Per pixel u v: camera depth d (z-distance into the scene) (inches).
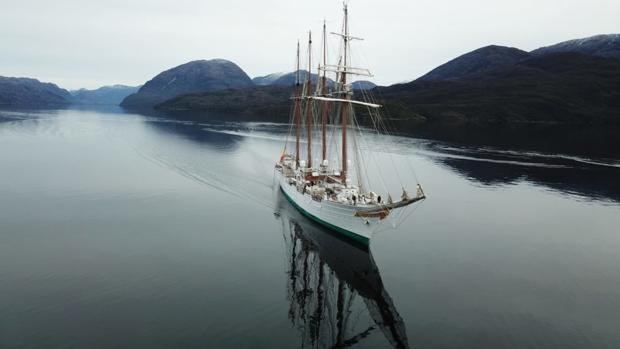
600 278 1999.3
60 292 1727.4
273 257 2172.7
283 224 2701.8
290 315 1615.4
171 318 1561.3
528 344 1461.6
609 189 3863.2
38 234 2391.7
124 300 1679.4
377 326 1566.2
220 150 5782.5
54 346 1373.0
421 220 2871.6
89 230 2484.0
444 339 1487.5
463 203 3324.3
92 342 1400.1
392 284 1915.6
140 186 3629.4
